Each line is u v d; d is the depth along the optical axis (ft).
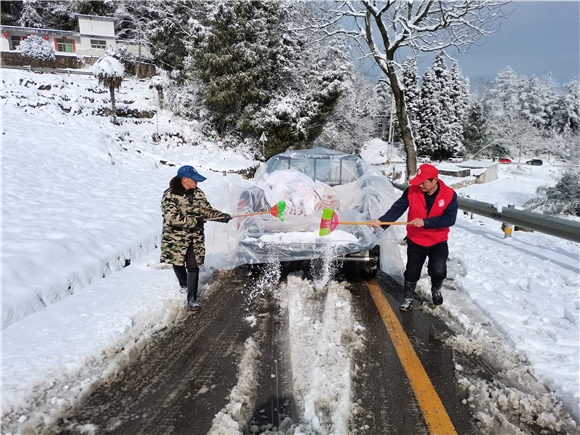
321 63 105.19
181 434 7.82
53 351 10.57
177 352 11.10
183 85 99.14
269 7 96.53
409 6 48.01
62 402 8.60
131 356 10.76
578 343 11.08
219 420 8.11
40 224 22.11
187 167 13.26
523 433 7.82
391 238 15.89
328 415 8.28
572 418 8.30
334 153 21.35
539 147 236.02
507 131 242.99
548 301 14.17
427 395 9.04
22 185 32.42
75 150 49.21
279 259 15.57
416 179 12.62
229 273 18.20
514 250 22.15
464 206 31.35
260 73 96.22
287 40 102.58
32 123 55.52
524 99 299.99
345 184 18.69
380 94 266.57
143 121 82.58
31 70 91.09
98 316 12.75
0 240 18.25
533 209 56.59
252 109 95.04
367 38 49.26
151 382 9.64
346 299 15.03
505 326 12.23
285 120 99.40
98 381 9.49
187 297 14.44
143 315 13.07
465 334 12.19
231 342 11.67
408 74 210.79
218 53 89.71
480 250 22.39
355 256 15.85
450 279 17.37
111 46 124.36
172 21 103.35
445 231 13.38
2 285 13.55
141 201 33.58
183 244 13.69
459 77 226.38
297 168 20.92
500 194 100.42
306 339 11.67
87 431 7.89
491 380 9.70
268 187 17.57
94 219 24.50
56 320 12.44
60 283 14.89
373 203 16.31
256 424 8.08
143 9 123.54
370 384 9.46
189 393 9.18
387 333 12.25
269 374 9.95
